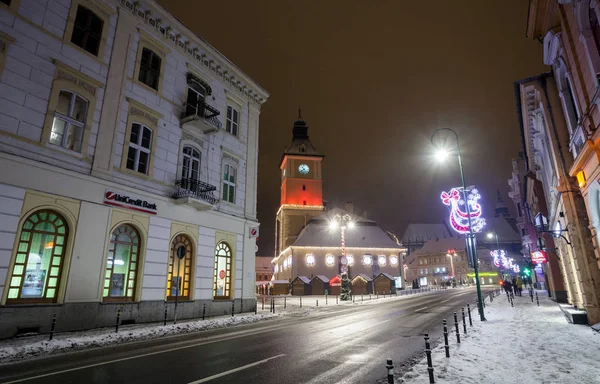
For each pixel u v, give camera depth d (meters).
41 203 13.88
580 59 12.47
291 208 76.50
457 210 21.19
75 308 14.39
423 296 44.19
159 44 20.48
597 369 7.87
